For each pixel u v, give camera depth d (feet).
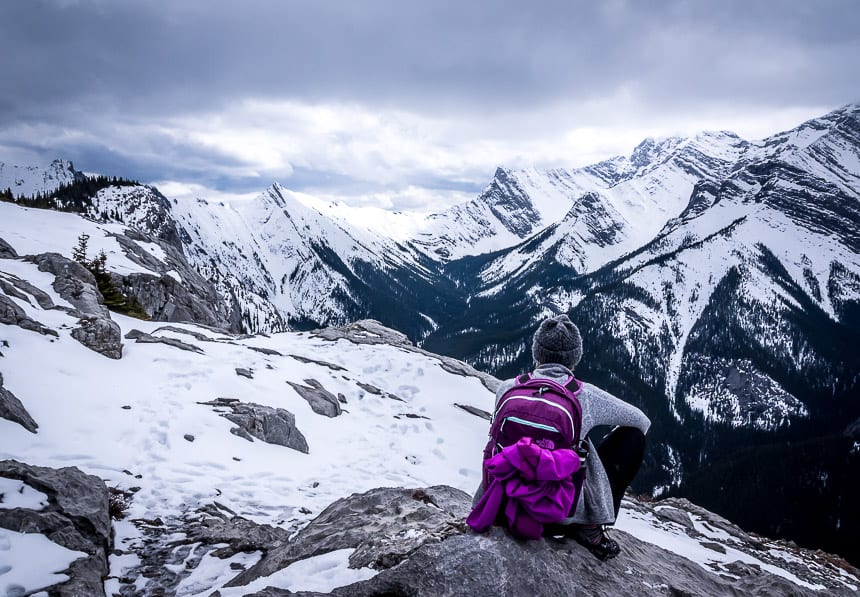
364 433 53.57
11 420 32.50
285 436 44.37
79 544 20.53
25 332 45.62
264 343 77.36
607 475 13.32
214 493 31.45
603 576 13.43
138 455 34.60
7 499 21.08
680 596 14.80
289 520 29.48
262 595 13.00
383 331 91.71
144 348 54.70
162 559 22.59
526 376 13.35
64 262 74.02
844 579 47.75
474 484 47.93
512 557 12.19
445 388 71.92
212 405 44.83
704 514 58.85
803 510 414.00
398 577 12.09
